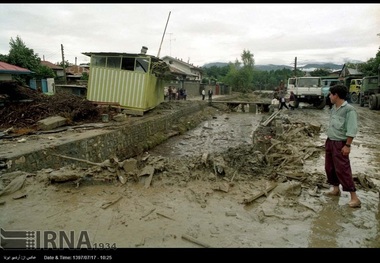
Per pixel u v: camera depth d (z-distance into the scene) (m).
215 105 30.50
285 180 5.63
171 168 5.71
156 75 17.77
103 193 4.73
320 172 6.51
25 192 4.71
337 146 4.51
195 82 45.72
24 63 29.77
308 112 21.62
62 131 10.27
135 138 12.04
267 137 10.60
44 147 7.48
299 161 7.29
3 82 12.46
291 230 3.68
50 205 4.28
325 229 3.73
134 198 4.57
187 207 4.29
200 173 5.62
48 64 45.88
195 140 14.88
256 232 3.61
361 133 12.49
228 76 64.00
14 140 8.45
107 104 14.44
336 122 4.52
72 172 5.17
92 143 9.20
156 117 14.95
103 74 14.86
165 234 3.50
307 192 5.12
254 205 4.45
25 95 13.23
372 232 3.68
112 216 3.95
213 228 3.68
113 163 5.61
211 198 4.66
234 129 18.53
